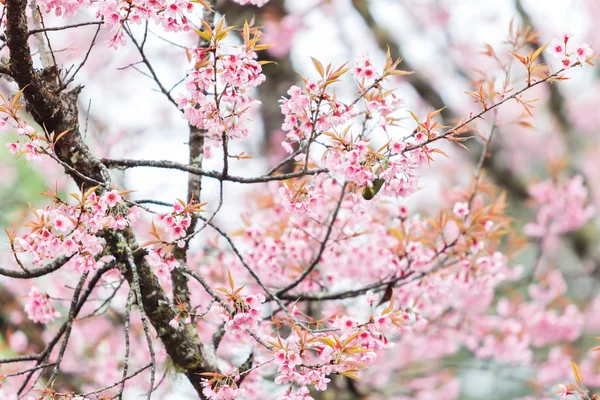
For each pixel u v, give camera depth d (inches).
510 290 319.0
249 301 150.2
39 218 146.6
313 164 208.1
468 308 301.1
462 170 469.7
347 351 145.5
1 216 361.4
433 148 155.5
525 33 236.8
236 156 164.4
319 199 171.3
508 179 404.5
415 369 350.6
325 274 241.3
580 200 359.9
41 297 197.2
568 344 375.9
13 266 322.7
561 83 449.1
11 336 289.6
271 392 258.8
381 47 403.5
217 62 153.6
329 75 157.8
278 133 353.4
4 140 382.0
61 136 161.3
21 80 164.9
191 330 187.9
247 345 214.4
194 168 170.4
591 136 531.2
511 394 494.9
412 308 219.6
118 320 293.1
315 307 251.8
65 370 302.8
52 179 382.9
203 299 244.8
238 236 230.7
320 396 288.5
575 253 404.8
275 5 371.9
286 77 361.7
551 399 347.9
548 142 510.3
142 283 177.5
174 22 151.2
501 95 162.6
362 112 172.9
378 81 169.0
